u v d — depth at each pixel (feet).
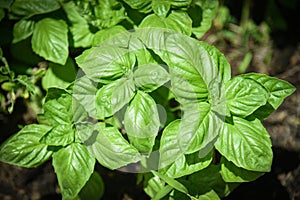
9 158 2.07
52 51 2.27
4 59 2.35
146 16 2.21
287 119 2.79
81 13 2.29
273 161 2.64
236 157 1.99
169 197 2.18
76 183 2.04
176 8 2.19
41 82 2.48
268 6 3.10
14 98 2.43
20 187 2.60
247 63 2.98
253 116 2.05
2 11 2.33
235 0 3.09
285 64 3.01
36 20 2.32
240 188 2.57
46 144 2.05
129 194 2.59
